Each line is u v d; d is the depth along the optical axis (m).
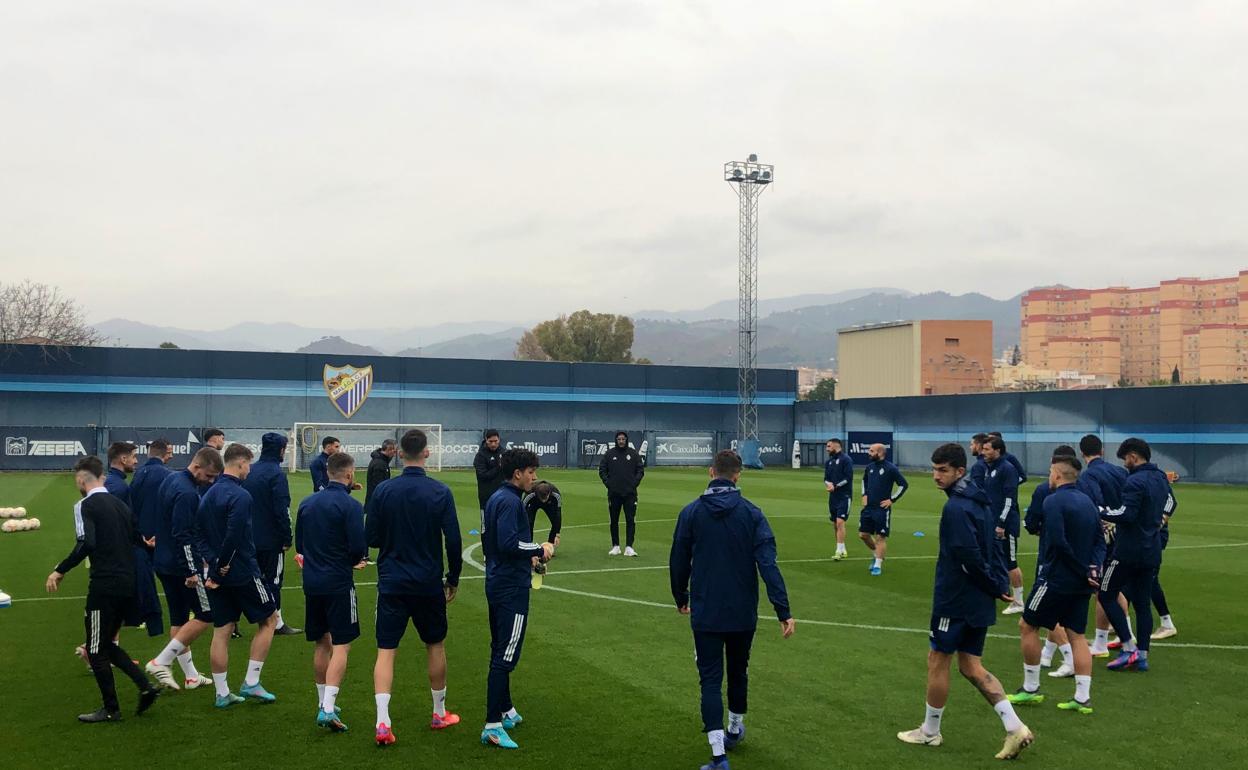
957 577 6.75
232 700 7.91
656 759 6.64
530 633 10.61
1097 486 9.36
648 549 17.73
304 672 8.99
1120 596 9.70
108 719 7.44
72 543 18.23
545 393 59.09
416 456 7.28
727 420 62.59
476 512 24.78
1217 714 7.72
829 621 11.33
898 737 7.13
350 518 7.35
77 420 50.16
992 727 7.39
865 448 55.59
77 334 66.12
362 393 55.41
